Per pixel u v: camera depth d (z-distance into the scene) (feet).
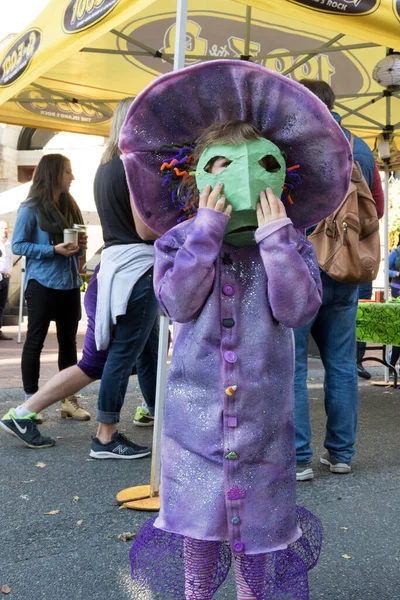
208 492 5.20
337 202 5.92
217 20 16.74
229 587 7.06
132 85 20.11
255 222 5.47
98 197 11.68
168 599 6.77
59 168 14.46
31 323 14.35
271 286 5.22
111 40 17.07
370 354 29.04
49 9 12.05
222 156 5.39
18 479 10.70
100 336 11.39
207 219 5.27
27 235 14.17
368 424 15.31
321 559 7.77
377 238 10.82
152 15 15.88
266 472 5.27
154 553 5.95
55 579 7.20
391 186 47.55
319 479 10.92
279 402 5.40
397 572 7.47
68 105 20.86
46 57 11.68
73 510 9.30
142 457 11.94
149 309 11.47
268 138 5.76
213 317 5.36
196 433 5.32
